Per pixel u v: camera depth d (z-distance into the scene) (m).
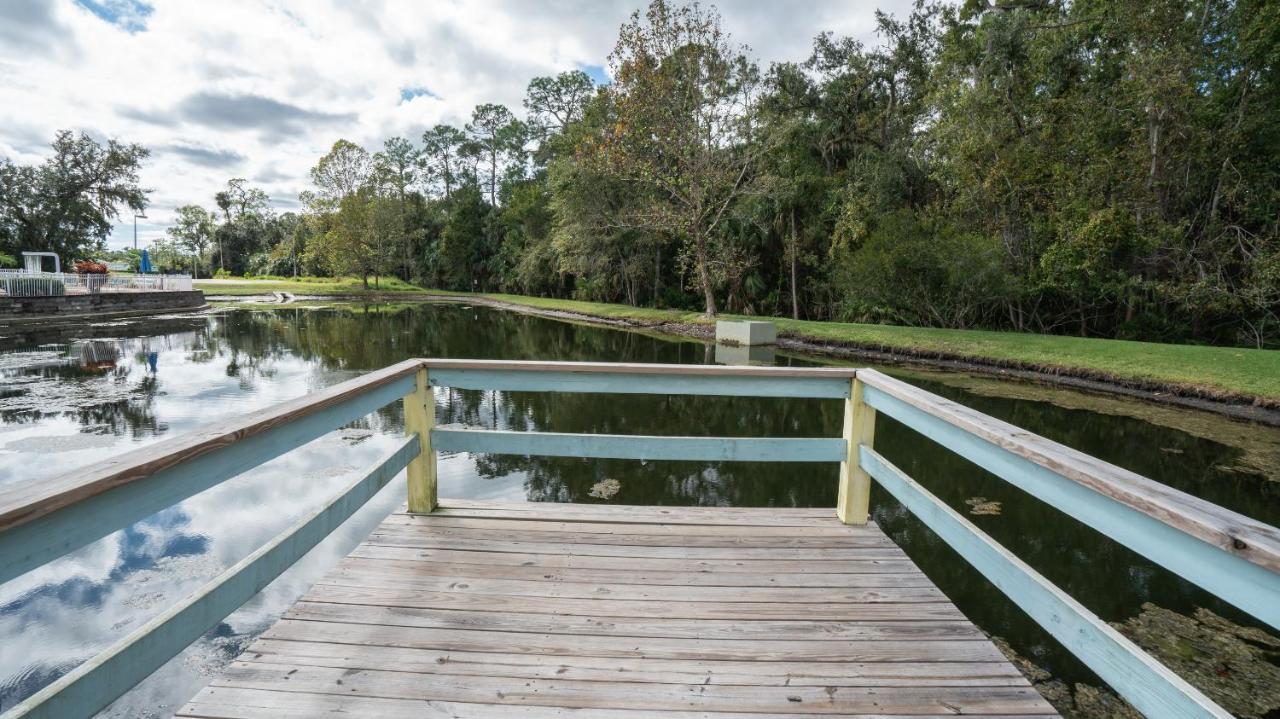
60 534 0.98
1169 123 13.26
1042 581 1.33
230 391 8.54
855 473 2.61
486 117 50.62
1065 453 1.28
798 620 1.91
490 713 1.47
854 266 17.30
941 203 17.56
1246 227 14.02
